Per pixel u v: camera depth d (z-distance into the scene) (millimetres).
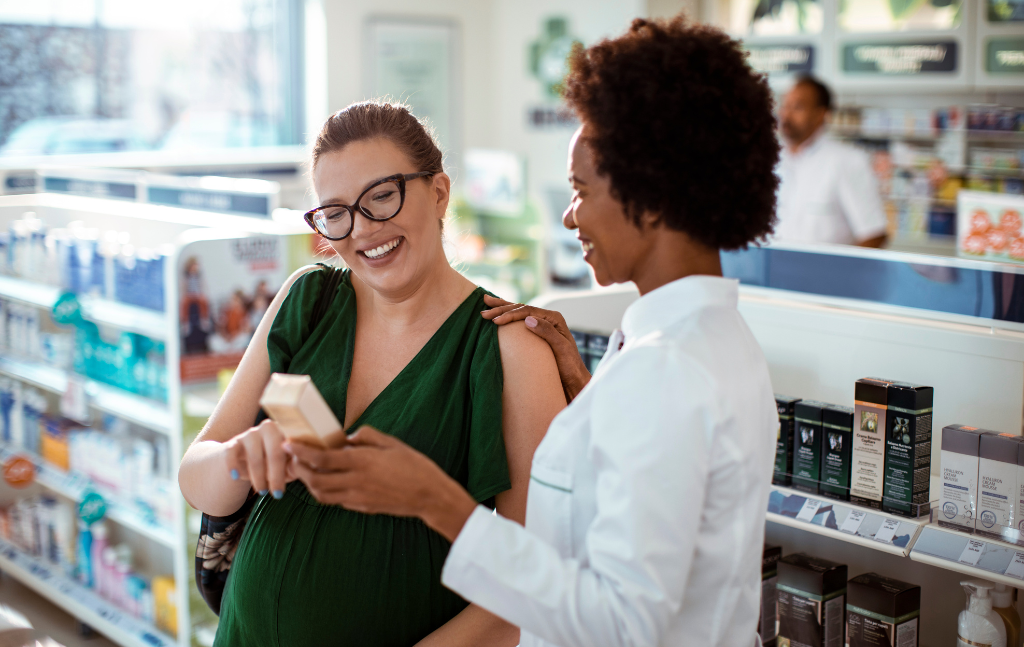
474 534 1056
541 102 7715
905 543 1760
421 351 1558
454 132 7996
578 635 994
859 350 2236
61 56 6203
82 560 3863
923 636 2139
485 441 1475
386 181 1462
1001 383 2010
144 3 6504
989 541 1684
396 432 1502
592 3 7168
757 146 1064
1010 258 2797
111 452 3645
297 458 1081
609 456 1008
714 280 1107
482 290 1630
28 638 2461
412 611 1490
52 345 3852
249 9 6988
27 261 4051
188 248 3070
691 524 990
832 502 1903
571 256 6789
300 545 1499
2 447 4297
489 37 8094
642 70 1035
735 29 6578
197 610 3244
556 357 1585
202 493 1580
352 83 7312
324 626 1484
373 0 7340
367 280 1520
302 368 1614
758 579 1165
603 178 1088
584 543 1110
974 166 5750
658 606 965
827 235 5152
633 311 1136
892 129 5984
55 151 6266
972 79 5562
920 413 1785
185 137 6832
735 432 1030
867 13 5938
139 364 3443
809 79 5055
